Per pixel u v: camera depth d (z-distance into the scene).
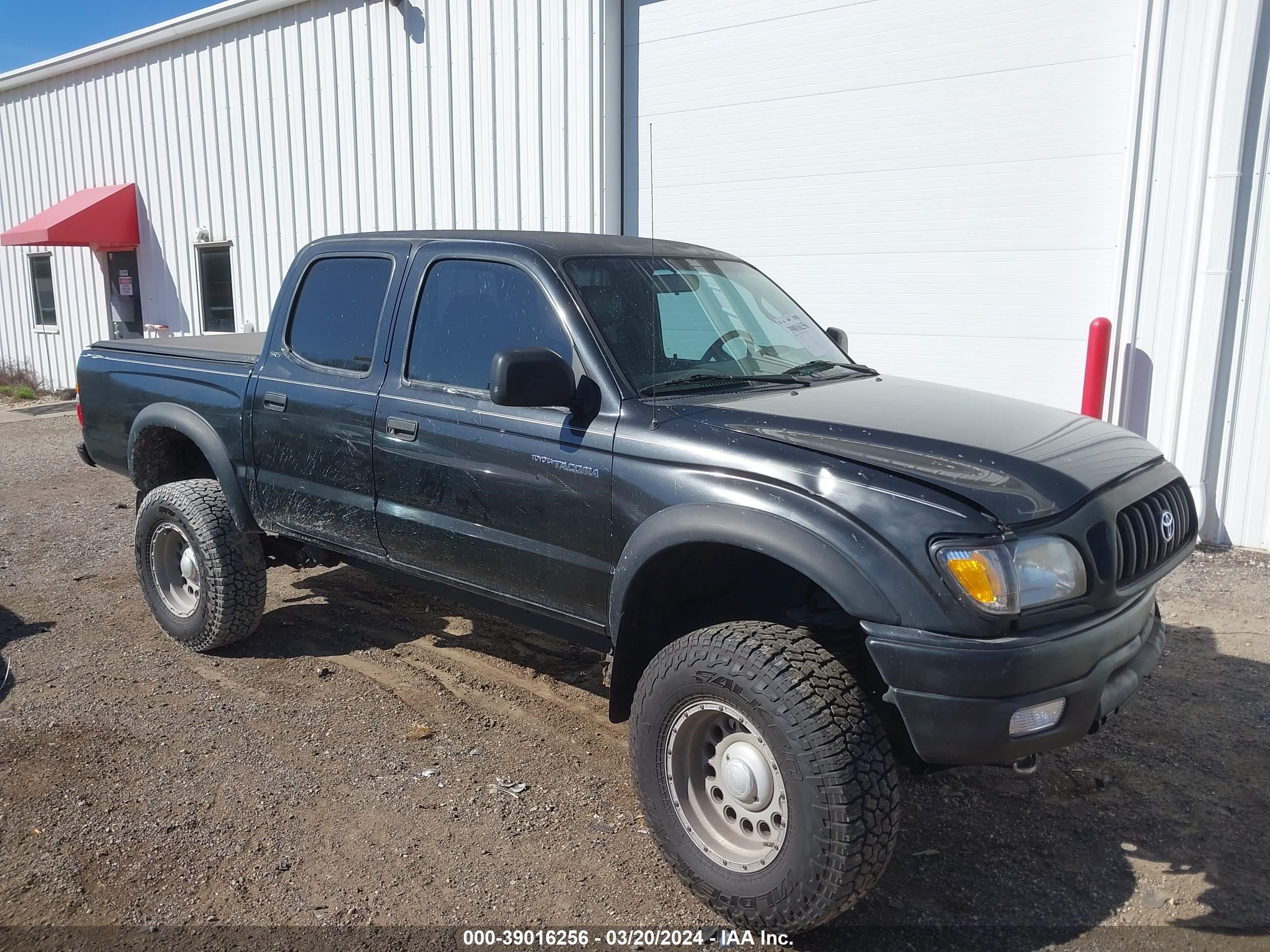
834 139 8.05
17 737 4.10
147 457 5.32
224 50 12.79
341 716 4.31
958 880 3.18
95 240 14.20
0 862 3.24
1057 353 7.19
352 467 4.11
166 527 5.01
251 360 4.71
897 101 7.68
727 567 3.37
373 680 4.70
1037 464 2.87
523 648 5.11
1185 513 3.35
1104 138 6.77
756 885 2.81
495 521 3.62
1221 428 6.51
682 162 9.01
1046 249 7.13
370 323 4.16
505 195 10.19
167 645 5.15
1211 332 6.35
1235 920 2.96
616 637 3.27
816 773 2.64
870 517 2.68
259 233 12.90
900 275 7.85
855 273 8.09
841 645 3.03
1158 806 3.60
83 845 3.33
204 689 4.59
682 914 3.01
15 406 15.27
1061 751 4.00
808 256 8.34
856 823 2.62
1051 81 6.95
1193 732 4.14
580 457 3.32
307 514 4.39
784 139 8.33
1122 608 2.88
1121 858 3.29
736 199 8.71
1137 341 6.66
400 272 4.06
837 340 4.66
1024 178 7.16
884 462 2.81
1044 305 7.19
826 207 8.17
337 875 3.18
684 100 8.91
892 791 2.69
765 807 2.86
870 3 7.71
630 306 3.61
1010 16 7.07
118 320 15.50
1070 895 3.10
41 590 6.07
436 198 10.83
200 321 14.12
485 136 10.23
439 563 3.91
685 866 2.99
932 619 2.58
